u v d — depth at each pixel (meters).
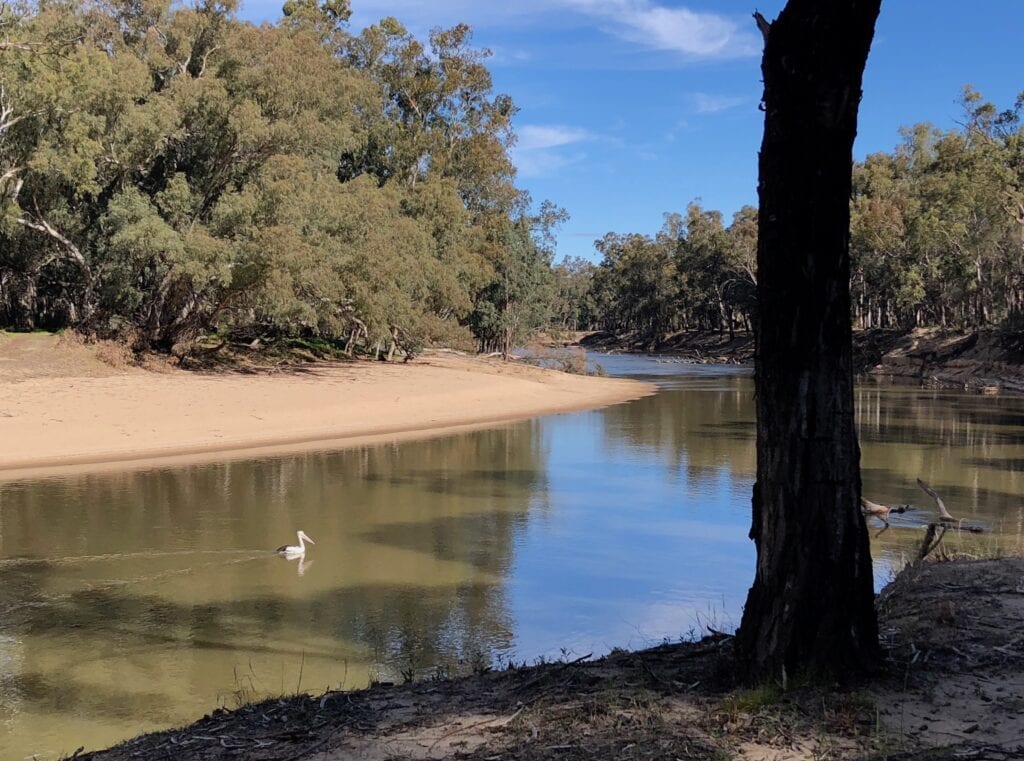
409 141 49.72
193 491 17.27
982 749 3.59
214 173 34.44
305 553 12.41
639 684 4.67
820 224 4.39
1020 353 52.53
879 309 79.06
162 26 36.00
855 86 4.36
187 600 10.26
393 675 7.87
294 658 8.38
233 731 4.46
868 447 23.44
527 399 38.16
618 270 117.62
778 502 4.52
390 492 17.27
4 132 29.73
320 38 47.75
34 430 23.16
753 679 4.48
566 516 14.98
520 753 3.73
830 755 3.57
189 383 31.25
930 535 8.72
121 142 30.91
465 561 12.00
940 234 59.50
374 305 35.78
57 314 41.22
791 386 4.48
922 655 4.94
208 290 33.72
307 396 31.88
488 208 55.38
